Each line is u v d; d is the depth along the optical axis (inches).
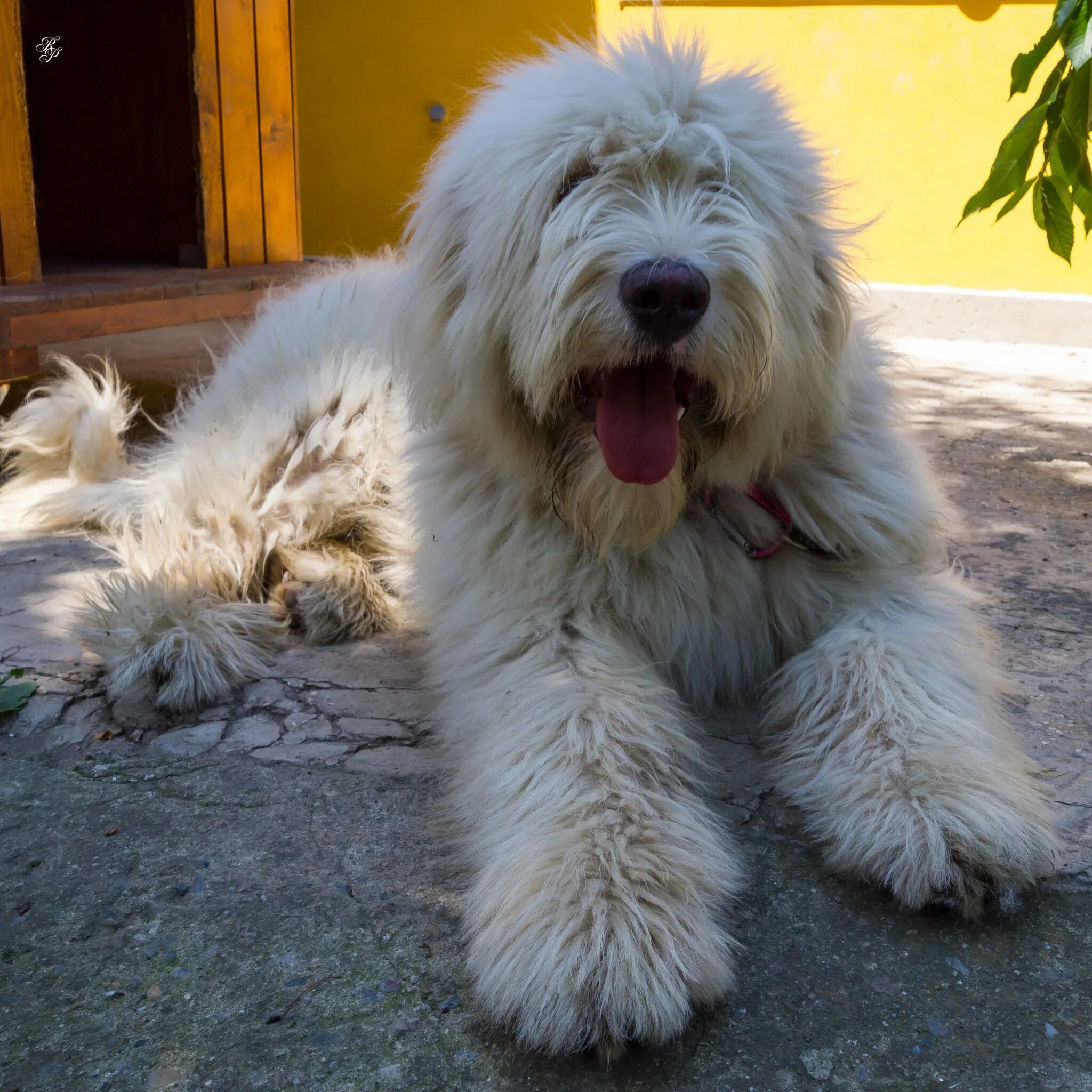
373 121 117.7
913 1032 19.8
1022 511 50.3
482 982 20.2
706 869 22.1
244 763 29.1
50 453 53.5
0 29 54.0
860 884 23.7
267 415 42.0
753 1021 20.1
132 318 56.4
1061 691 32.2
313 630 37.1
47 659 34.9
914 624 29.2
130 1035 19.9
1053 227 42.2
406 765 28.9
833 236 29.0
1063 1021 20.0
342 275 51.7
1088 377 82.9
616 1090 18.6
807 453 30.9
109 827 26.1
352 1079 18.9
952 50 97.8
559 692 26.0
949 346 97.9
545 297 25.6
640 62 27.3
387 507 42.0
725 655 31.1
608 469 26.8
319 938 22.3
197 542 40.7
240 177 68.9
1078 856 24.5
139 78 72.2
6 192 55.6
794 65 103.0
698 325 24.8
